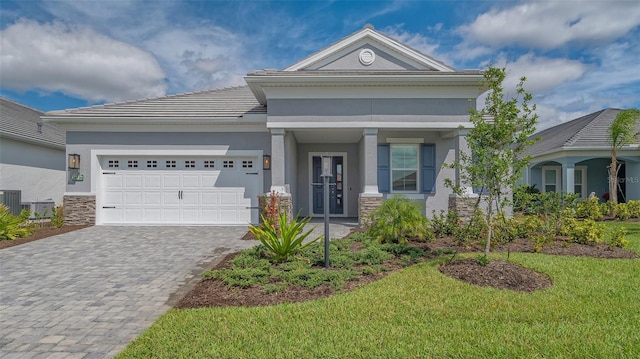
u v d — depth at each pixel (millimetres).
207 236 10375
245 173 12672
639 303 4547
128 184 12641
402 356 3340
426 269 6105
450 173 13008
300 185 15344
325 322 4090
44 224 12656
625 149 17094
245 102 13867
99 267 6934
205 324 4070
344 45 11945
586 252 7410
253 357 3346
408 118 11398
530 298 4742
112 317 4496
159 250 8477
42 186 17156
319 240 8844
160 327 4027
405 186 13148
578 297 4773
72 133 12461
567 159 17578
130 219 12609
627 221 13930
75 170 12406
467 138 6270
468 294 4898
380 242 8219
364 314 4301
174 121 12297
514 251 7547
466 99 11344
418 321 4094
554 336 3689
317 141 14938
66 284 5867
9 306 4891
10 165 15500
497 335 3723
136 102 13719
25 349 3674
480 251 7531
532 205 6352
